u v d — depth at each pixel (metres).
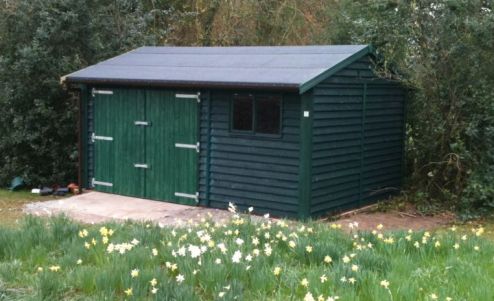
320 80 9.76
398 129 12.27
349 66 10.65
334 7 18.50
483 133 11.30
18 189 13.59
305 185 9.82
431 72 11.45
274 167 10.20
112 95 12.24
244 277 5.41
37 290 5.21
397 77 11.68
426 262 6.24
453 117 11.59
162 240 6.66
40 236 6.69
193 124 11.13
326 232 7.09
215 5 19.45
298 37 18.89
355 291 5.09
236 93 10.55
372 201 11.70
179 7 20.02
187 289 4.84
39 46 13.34
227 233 6.75
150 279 5.21
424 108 12.09
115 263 5.61
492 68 11.27
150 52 13.52
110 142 12.35
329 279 5.26
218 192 10.92
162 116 11.55
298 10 19.05
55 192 12.88
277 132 10.13
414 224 10.42
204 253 5.86
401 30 11.75
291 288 5.20
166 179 11.57
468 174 11.38
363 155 11.26
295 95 9.88
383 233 7.48
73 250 6.20
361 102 11.09
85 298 5.15
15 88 13.54
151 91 11.66
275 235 6.79
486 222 10.66
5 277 5.66
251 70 10.63
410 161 12.77
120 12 15.88
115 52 14.77
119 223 7.59
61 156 13.90
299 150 9.87
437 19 11.34
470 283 5.42
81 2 13.76
